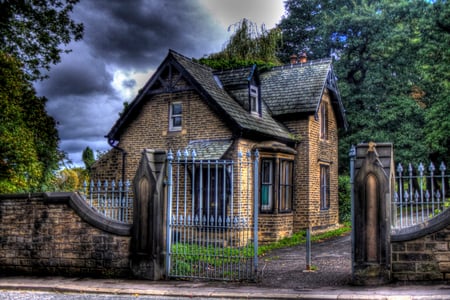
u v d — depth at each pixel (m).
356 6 32.91
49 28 18.61
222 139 16.58
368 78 30.25
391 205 8.70
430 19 26.45
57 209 9.89
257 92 18.58
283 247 15.41
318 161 19.94
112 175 18.78
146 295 8.03
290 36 39.75
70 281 9.09
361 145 8.53
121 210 10.37
